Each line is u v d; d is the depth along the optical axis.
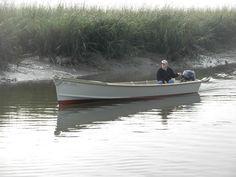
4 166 13.27
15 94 23.31
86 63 30.91
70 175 12.62
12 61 28.61
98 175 12.61
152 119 18.52
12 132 16.53
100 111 20.17
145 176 12.52
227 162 13.51
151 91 22.89
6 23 28.95
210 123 17.64
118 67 31.81
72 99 21.48
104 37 31.58
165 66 23.88
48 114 19.33
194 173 12.73
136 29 33.28
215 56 36.88
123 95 22.48
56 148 14.79
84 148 14.77
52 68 29.39
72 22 30.62
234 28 39.28
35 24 30.14
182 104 21.52
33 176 12.57
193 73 24.94
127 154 14.17
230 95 23.64
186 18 36.44
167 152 14.30
